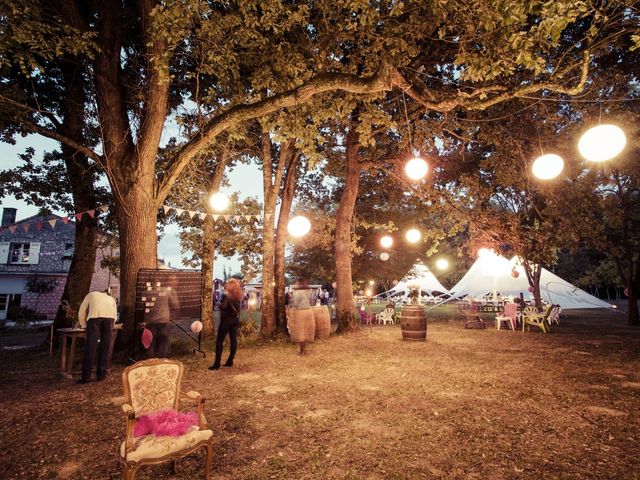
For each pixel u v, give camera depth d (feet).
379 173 60.29
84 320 22.40
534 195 48.75
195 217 45.21
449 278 140.77
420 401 18.03
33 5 22.39
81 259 39.78
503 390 19.97
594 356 30.50
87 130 41.27
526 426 14.74
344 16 29.78
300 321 31.91
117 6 31.83
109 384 21.22
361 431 14.23
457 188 48.24
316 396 18.90
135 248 29.43
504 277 65.05
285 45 30.83
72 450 12.47
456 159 53.01
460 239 116.06
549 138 37.09
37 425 14.76
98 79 30.78
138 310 27.25
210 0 30.12
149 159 29.94
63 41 24.07
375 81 23.75
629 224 63.82
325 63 31.65
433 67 37.40
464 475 10.81
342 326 45.29
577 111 34.55
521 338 42.32
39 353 33.60
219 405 17.46
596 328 54.29
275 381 22.06
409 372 24.41
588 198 43.91
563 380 22.21
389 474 10.87
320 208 72.69
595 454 12.20
